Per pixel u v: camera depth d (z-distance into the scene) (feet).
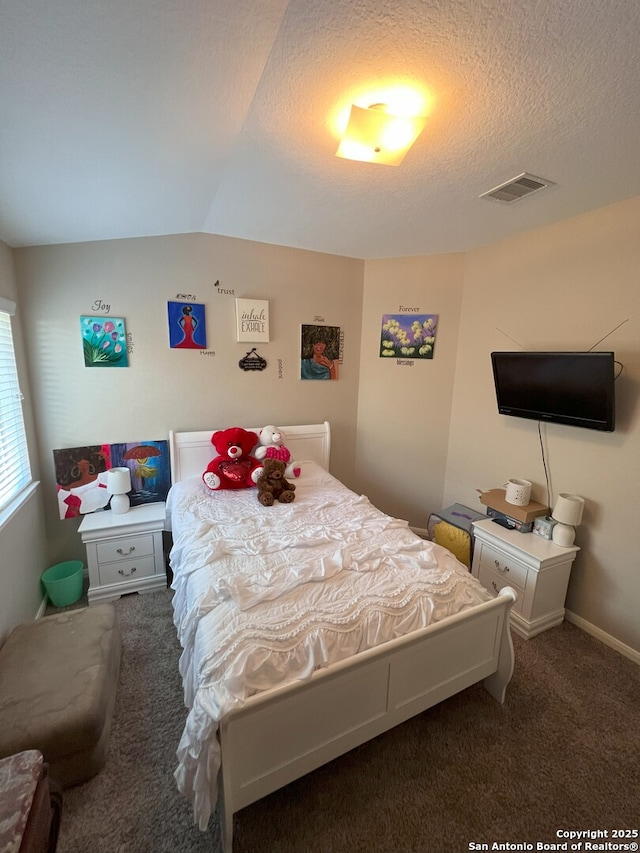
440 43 3.33
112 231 7.50
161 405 8.92
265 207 7.15
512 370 7.93
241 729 3.57
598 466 7.11
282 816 4.31
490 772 4.83
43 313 7.61
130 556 8.10
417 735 5.30
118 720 5.39
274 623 4.18
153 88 3.63
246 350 9.57
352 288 10.46
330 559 5.35
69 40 2.89
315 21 3.07
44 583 7.67
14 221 6.01
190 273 8.71
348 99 4.13
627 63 3.43
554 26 3.08
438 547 5.94
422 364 10.23
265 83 3.86
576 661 6.70
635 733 5.41
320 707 4.00
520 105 4.09
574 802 4.53
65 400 8.03
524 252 8.13
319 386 10.58
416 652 4.52
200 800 3.48
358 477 11.50
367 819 4.31
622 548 6.85
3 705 4.46
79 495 8.33
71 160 4.65
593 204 6.63
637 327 6.40
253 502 7.73
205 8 2.84
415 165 5.44
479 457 9.61
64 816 4.26
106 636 5.65
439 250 9.48
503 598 5.19
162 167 5.27
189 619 4.52
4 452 6.41
